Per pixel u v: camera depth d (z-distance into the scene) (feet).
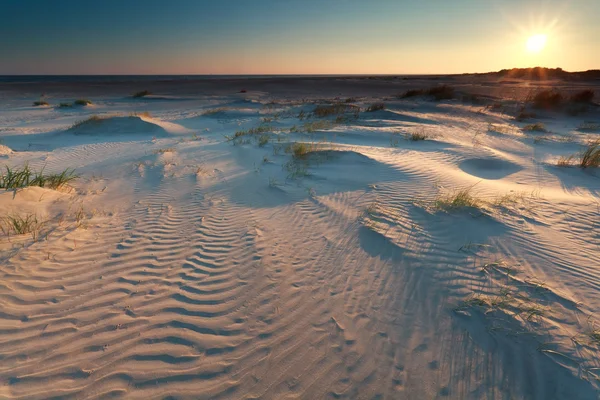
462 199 19.27
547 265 13.83
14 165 31.37
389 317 11.30
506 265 13.80
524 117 63.52
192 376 8.99
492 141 42.70
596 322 10.80
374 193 21.76
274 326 10.84
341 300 12.09
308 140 38.86
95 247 14.98
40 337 9.73
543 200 20.81
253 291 12.46
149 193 22.85
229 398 8.48
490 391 8.86
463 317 11.17
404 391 8.86
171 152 35.42
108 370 8.93
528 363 9.56
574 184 25.50
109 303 11.39
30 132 55.11
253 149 34.83
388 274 13.51
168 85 182.50
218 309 11.48
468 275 13.21
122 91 141.69
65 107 85.25
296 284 12.93
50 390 8.25
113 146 41.91
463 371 9.39
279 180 25.07
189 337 10.23
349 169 26.81
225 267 13.94
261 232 17.07
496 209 19.01
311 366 9.48
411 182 23.57
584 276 13.12
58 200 20.13
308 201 21.04
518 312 11.24
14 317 10.34
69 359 9.14
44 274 12.55
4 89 146.41
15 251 13.73
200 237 16.46
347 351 10.00
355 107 72.59
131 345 9.77
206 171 28.12
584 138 45.57
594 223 17.60
